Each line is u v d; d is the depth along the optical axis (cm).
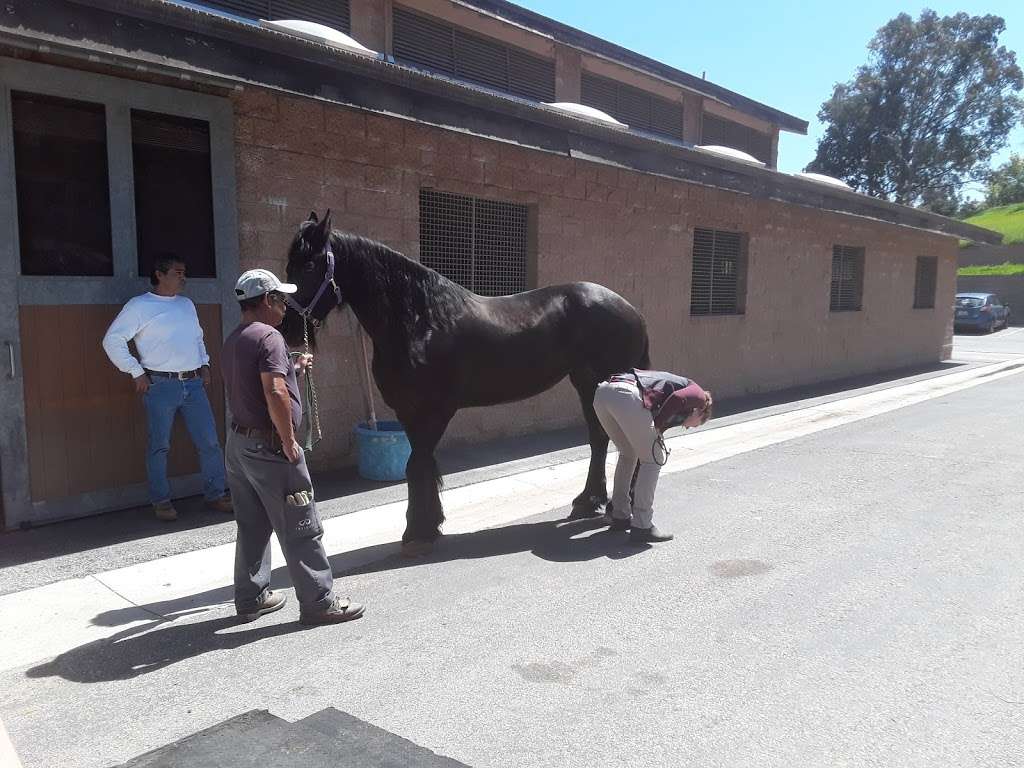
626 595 413
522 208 866
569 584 430
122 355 509
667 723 285
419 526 479
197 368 546
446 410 488
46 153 507
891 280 1659
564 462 751
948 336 1950
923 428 934
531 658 340
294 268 436
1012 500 599
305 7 930
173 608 401
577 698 305
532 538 520
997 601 400
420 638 362
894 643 351
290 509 369
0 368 489
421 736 278
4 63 474
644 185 996
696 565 460
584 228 920
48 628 376
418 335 473
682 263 1076
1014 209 5288
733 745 270
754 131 1852
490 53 1190
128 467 558
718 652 344
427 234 770
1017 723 283
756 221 1220
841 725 283
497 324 507
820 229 1391
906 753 264
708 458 772
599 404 500
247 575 382
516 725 285
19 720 294
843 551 482
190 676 328
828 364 1472
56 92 498
